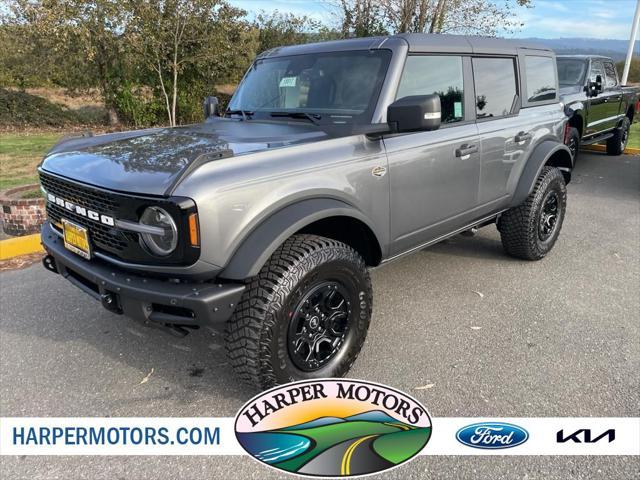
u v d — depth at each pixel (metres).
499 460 2.52
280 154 2.77
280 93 3.82
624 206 7.11
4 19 14.88
